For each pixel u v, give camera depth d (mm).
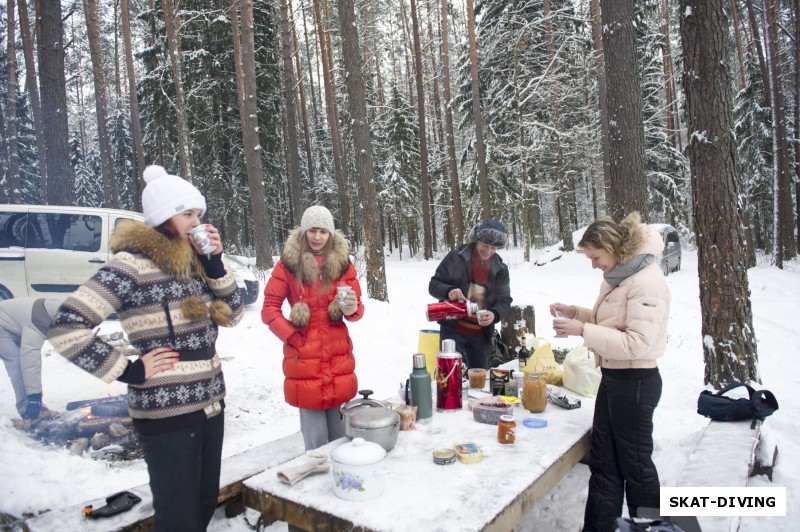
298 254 2914
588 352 3338
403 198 28734
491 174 22828
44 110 10289
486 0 21984
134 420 1944
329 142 33562
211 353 2086
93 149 38094
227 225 20969
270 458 2914
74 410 4398
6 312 4125
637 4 21172
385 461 1960
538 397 2898
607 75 8211
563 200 22250
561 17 19859
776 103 17438
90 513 2234
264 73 20281
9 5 15773
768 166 22109
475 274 4098
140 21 22047
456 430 2635
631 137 8125
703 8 4297
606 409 2619
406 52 29156
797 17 17859
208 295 2156
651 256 2527
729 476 2596
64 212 7816
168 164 22641
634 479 2539
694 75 4406
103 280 1836
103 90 18031
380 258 10273
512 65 21359
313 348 2889
